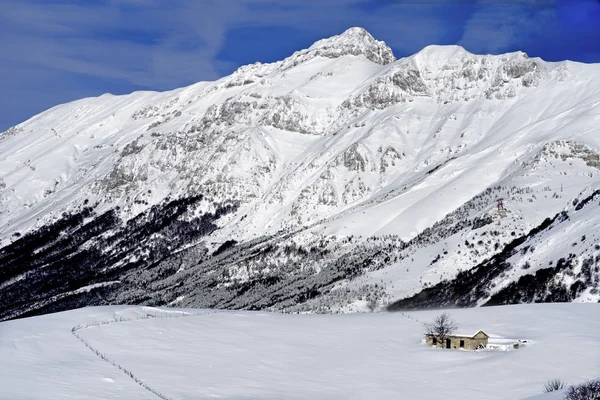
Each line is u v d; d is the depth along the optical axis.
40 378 81.06
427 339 107.06
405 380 88.12
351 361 97.25
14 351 91.38
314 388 84.44
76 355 92.75
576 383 79.50
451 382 86.38
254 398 79.50
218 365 92.75
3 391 75.31
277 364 94.69
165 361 93.25
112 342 100.69
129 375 85.19
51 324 109.38
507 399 78.12
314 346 105.75
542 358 92.38
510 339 105.12
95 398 75.94
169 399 77.56
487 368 91.31
